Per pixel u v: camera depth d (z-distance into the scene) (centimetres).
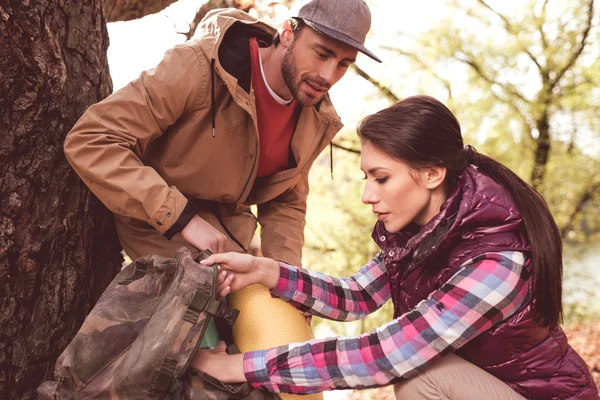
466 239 155
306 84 202
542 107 662
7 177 177
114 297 164
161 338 149
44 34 178
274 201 244
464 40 648
